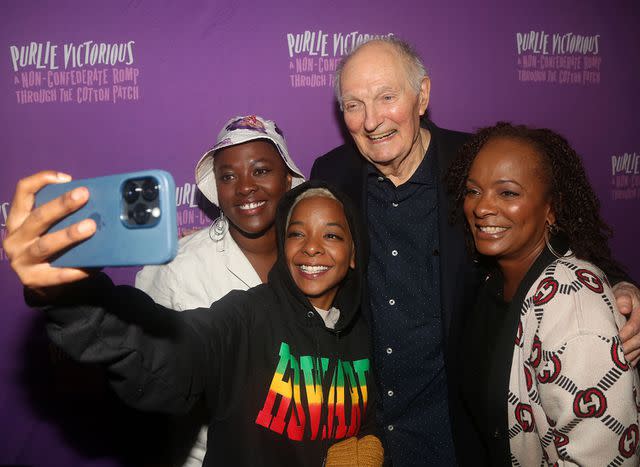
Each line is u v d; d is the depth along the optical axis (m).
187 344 1.14
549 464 1.28
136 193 0.72
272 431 1.34
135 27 2.36
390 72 1.64
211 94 2.40
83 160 2.40
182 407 1.12
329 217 1.50
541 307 1.24
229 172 1.74
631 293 1.31
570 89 2.61
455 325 1.65
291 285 1.46
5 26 2.35
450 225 1.69
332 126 2.46
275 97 2.43
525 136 1.35
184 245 1.87
